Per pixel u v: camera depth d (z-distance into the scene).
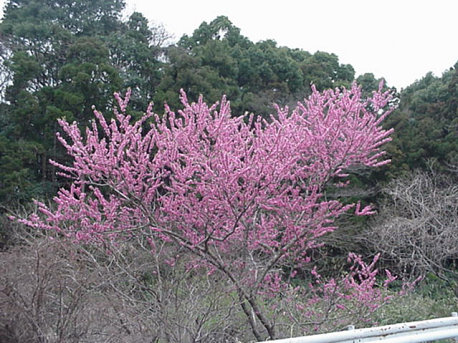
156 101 17.95
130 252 6.43
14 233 8.38
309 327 6.18
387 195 15.10
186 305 5.23
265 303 6.55
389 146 17.56
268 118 18.92
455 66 23.27
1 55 21.38
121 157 5.62
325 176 6.44
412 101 22.81
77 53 19.86
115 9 26.09
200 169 5.77
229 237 6.10
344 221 13.29
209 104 18.39
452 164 16.19
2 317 4.68
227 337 5.54
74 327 4.71
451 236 10.43
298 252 6.60
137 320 5.00
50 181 17.47
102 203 5.82
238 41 25.44
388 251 11.29
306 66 25.23
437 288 10.76
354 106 6.29
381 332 3.25
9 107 19.36
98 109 17.92
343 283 7.07
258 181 5.39
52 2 25.16
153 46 23.80
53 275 4.99
